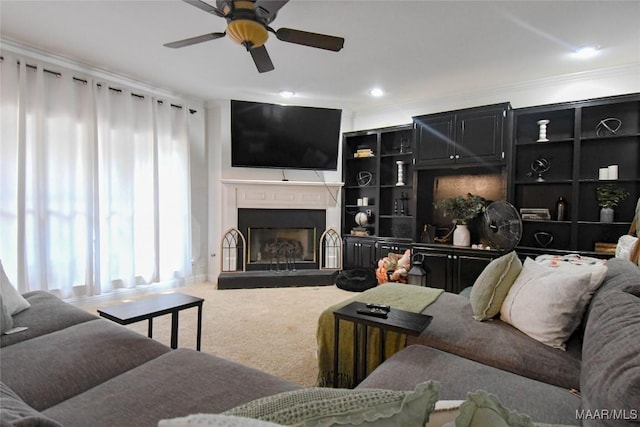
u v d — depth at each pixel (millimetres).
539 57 3443
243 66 3752
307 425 525
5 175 3221
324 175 5449
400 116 5152
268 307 3801
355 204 5629
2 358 1493
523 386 1330
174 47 2600
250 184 5035
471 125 4129
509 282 2078
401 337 1968
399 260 4633
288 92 4637
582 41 3086
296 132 5062
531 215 3957
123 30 2980
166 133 4527
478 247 4164
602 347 1048
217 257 5082
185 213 4770
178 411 1157
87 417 1130
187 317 3447
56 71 3525
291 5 2537
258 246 5289
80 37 3113
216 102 5020
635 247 2508
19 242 3262
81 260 3734
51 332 1834
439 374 1420
